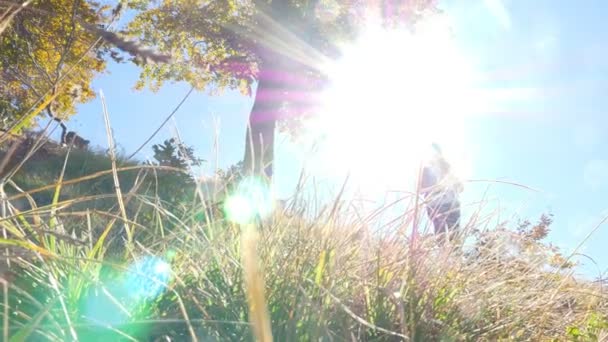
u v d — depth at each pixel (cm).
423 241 293
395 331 250
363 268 275
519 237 348
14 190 519
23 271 222
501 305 312
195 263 258
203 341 214
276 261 256
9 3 150
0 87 212
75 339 161
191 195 603
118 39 119
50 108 198
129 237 247
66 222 315
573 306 386
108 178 714
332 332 229
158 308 231
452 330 263
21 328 152
